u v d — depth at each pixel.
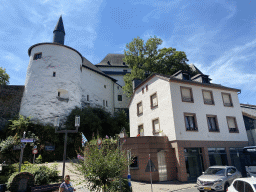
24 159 18.41
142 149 13.77
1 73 31.20
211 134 15.91
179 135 14.38
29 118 22.52
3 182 10.05
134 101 21.16
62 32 30.84
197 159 14.81
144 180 13.00
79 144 22.11
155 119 16.97
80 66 30.70
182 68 30.05
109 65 44.09
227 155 15.93
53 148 20.69
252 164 11.89
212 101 17.28
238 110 18.58
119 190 6.71
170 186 11.45
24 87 26.53
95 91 34.38
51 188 9.26
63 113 24.88
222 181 9.04
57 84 25.66
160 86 16.81
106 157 6.69
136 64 31.94
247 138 17.88
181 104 15.50
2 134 22.47
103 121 28.81
